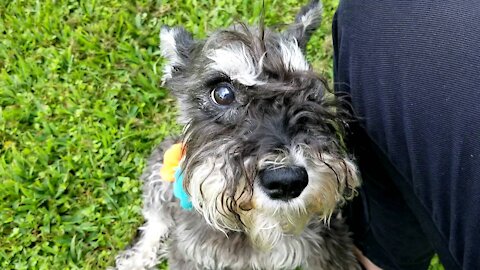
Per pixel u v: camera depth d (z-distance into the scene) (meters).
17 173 0.42
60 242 0.39
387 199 0.27
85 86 0.46
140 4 0.50
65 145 0.43
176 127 0.42
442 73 0.20
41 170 0.42
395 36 0.22
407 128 0.22
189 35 0.33
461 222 0.21
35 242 0.40
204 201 0.27
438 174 0.21
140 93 0.46
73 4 0.51
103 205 0.41
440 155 0.21
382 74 0.23
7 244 0.39
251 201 0.26
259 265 0.33
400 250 0.30
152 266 0.40
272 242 0.29
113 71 0.47
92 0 0.50
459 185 0.20
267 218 0.27
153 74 0.46
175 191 0.31
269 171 0.25
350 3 0.25
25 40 0.49
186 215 0.33
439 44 0.21
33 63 0.47
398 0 0.22
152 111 0.45
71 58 0.47
